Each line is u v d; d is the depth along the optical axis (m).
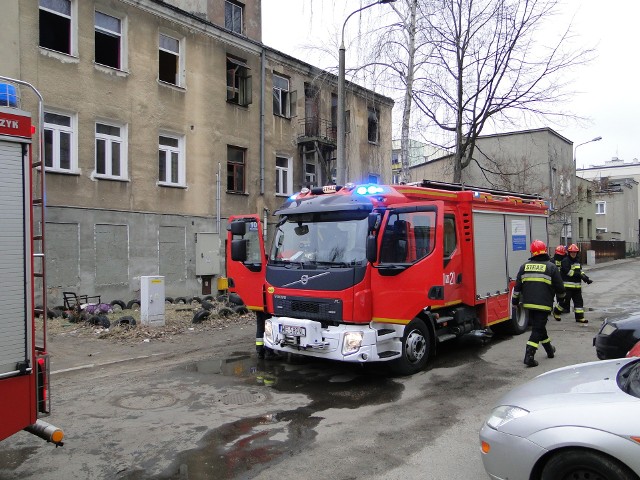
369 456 4.52
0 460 4.54
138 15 16.58
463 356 8.57
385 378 7.25
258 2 22.03
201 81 18.69
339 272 6.91
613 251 47.56
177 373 7.67
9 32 13.34
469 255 8.51
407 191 7.70
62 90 14.52
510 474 3.35
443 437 4.94
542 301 7.71
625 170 77.25
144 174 16.77
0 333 3.42
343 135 14.05
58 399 6.36
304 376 7.44
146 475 4.20
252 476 4.15
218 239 19.20
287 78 22.70
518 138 33.31
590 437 3.05
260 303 8.42
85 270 15.06
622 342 6.62
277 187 22.16
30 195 3.61
